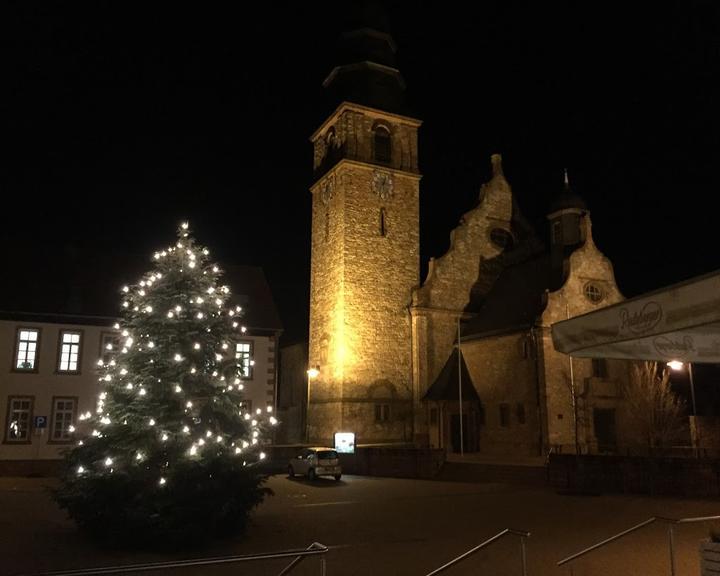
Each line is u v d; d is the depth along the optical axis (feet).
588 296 138.82
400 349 157.48
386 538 53.93
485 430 145.69
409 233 165.07
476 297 166.40
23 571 41.91
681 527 57.67
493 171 178.09
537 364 131.44
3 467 109.81
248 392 129.59
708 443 120.16
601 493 85.40
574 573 41.19
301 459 110.42
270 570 43.01
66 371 117.39
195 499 50.42
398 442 151.12
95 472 51.75
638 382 121.80
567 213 150.10
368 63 169.07
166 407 53.26
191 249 59.88
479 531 57.16
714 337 32.89
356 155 161.89
